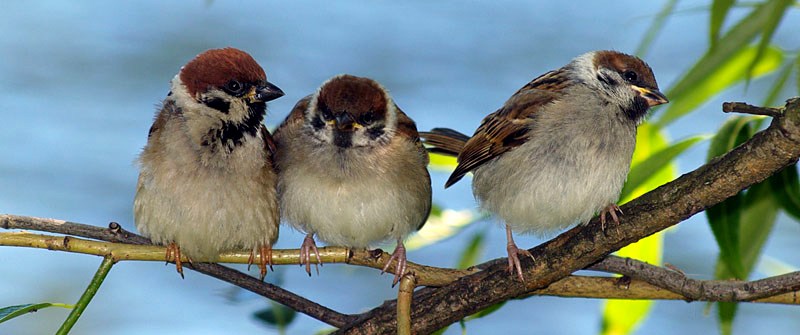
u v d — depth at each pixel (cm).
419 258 1376
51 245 808
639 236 808
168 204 905
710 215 923
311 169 977
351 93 988
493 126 1022
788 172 930
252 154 931
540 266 851
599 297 880
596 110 998
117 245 822
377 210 982
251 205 923
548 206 991
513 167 1001
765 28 828
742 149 740
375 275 1458
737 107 711
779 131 705
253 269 1026
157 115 951
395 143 995
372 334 877
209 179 910
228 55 948
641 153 1039
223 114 929
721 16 851
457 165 1059
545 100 1015
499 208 1012
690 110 975
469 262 1041
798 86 901
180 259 913
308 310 901
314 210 980
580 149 982
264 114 956
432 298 877
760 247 941
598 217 905
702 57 898
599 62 1033
